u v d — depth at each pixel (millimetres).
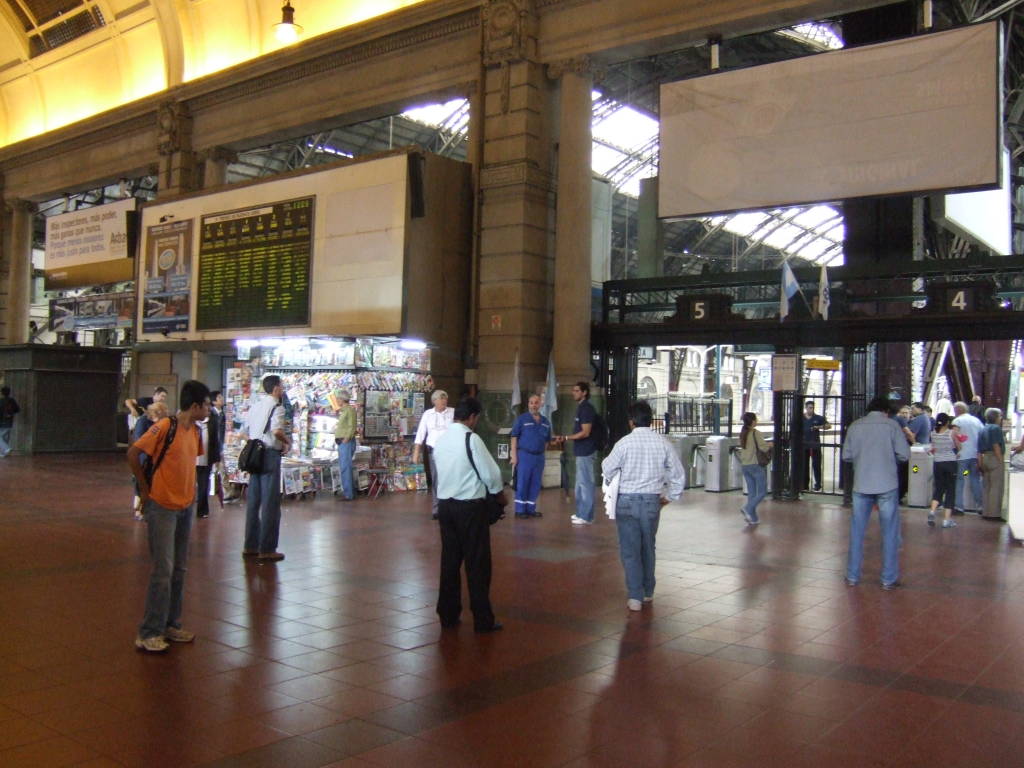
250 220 18422
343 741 4305
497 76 16844
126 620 6551
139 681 5180
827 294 13695
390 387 15086
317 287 17062
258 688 5082
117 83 26188
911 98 13367
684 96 15461
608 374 16734
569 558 9297
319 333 16953
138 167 25156
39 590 7473
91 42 26234
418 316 16281
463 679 5297
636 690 5129
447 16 17547
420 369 15812
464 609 7094
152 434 5777
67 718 4566
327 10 20422
